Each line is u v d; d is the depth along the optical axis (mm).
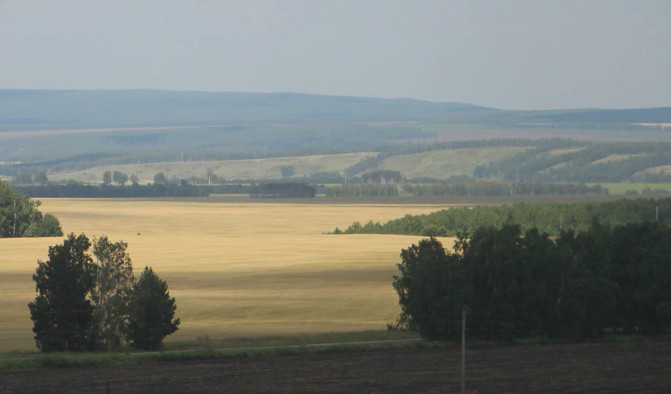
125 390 49375
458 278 75250
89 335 69125
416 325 77438
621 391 50250
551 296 75562
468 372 55562
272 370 55688
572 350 65875
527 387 51031
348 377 53438
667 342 71312
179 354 60750
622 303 79188
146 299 69062
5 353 66188
